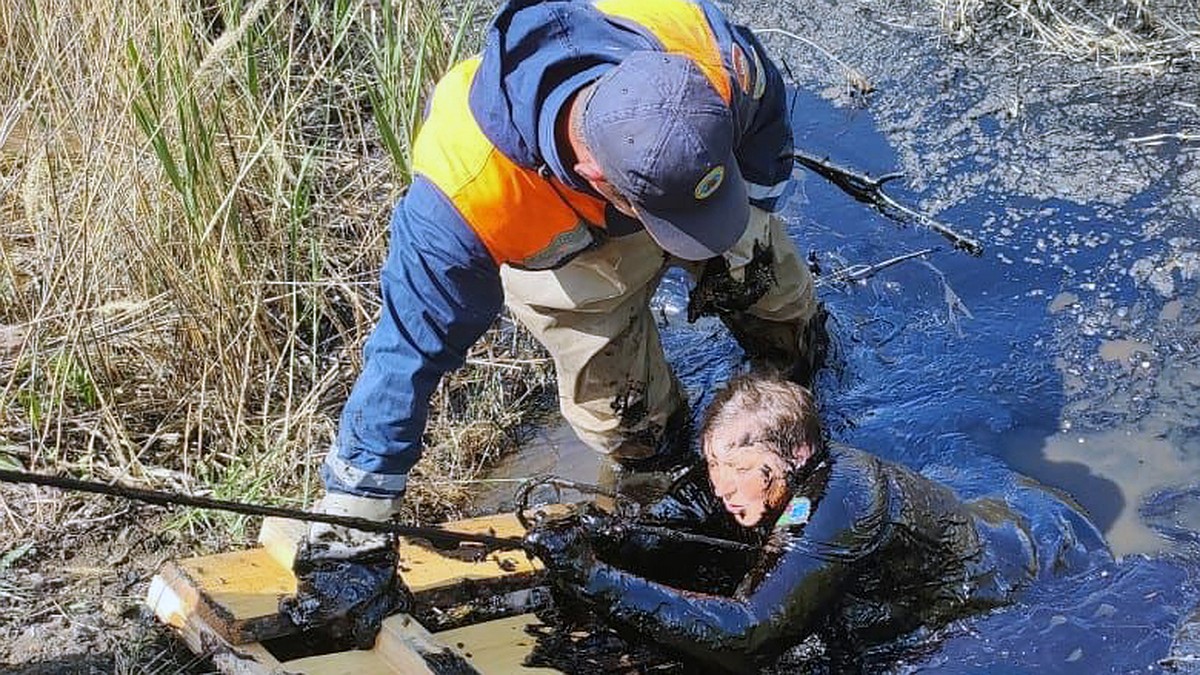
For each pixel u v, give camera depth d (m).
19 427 4.23
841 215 5.30
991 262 5.04
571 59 2.93
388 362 3.19
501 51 2.95
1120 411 4.46
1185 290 4.84
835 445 3.62
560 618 3.61
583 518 3.49
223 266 4.37
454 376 4.65
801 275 4.32
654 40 3.04
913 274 5.02
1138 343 4.68
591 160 2.88
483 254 3.12
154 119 4.31
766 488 3.49
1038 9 6.13
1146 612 3.67
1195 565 3.88
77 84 4.34
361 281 4.77
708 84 2.85
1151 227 5.09
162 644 3.64
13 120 4.33
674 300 5.03
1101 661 3.54
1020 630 3.60
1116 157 5.41
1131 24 6.05
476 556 3.64
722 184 2.88
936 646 3.56
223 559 3.47
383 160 5.06
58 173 4.54
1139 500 4.15
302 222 4.73
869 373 4.66
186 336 4.40
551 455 4.47
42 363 4.32
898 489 3.54
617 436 4.08
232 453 4.21
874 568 3.46
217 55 3.97
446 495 4.28
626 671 3.46
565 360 3.92
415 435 3.25
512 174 3.05
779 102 3.54
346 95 5.14
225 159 4.59
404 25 4.78
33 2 4.40
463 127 3.07
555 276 3.68
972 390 4.57
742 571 3.76
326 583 3.25
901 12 6.29
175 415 4.35
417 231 3.10
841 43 6.16
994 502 3.96
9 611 3.73
